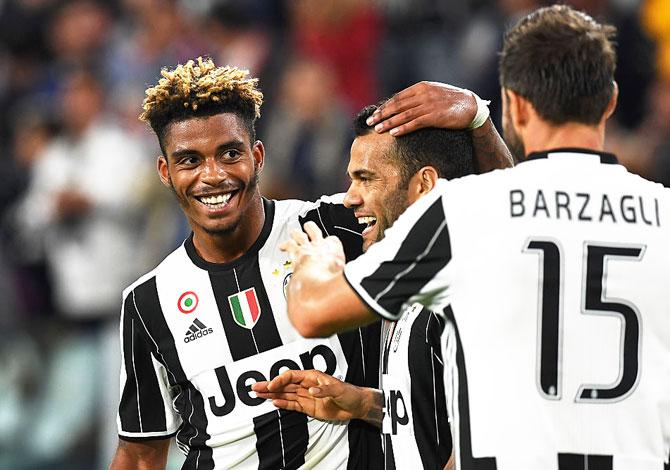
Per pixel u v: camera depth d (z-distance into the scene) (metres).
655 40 33.91
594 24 11.40
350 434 13.64
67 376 27.69
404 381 13.04
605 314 10.96
